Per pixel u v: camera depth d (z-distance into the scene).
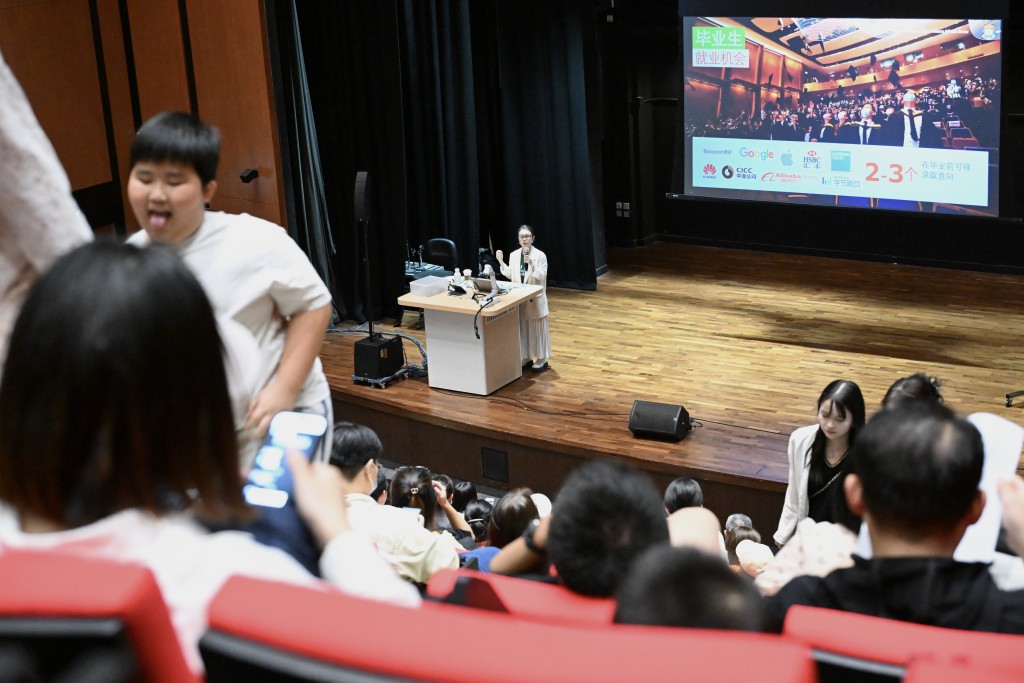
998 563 1.42
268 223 1.72
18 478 0.70
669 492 4.99
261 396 1.60
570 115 12.18
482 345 9.19
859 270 12.88
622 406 9.04
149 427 0.71
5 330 0.85
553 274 12.78
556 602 1.38
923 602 1.22
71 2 10.45
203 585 0.73
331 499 0.90
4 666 0.56
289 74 10.80
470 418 8.86
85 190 10.88
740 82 11.61
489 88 12.64
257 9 9.80
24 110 0.82
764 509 7.62
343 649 0.55
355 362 9.62
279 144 10.24
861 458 1.30
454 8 11.70
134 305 0.70
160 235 1.65
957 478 1.24
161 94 10.73
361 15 10.94
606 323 11.32
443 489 5.08
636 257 13.77
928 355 10.06
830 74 11.08
